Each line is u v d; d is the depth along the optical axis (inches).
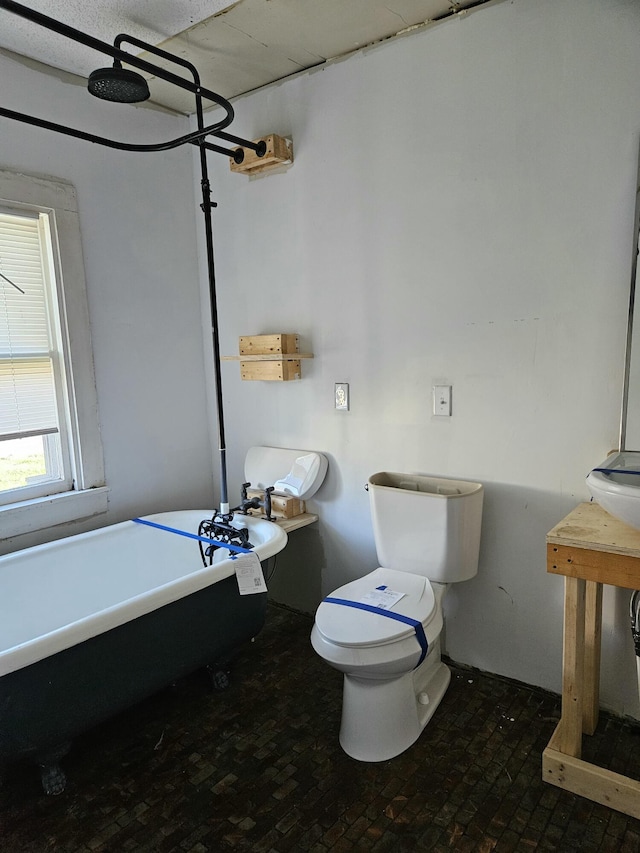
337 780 65.0
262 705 79.2
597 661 69.4
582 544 56.6
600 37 65.5
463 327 80.4
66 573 86.1
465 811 60.2
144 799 63.3
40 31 77.0
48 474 95.3
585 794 61.2
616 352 69.2
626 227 66.6
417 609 70.1
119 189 99.0
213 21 75.8
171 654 71.8
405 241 84.3
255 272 104.6
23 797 64.2
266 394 106.7
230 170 101.3
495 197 75.4
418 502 77.9
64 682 60.8
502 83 72.8
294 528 96.0
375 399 91.1
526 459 77.4
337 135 89.0
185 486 115.2
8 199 83.9
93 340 97.0
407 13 75.3
